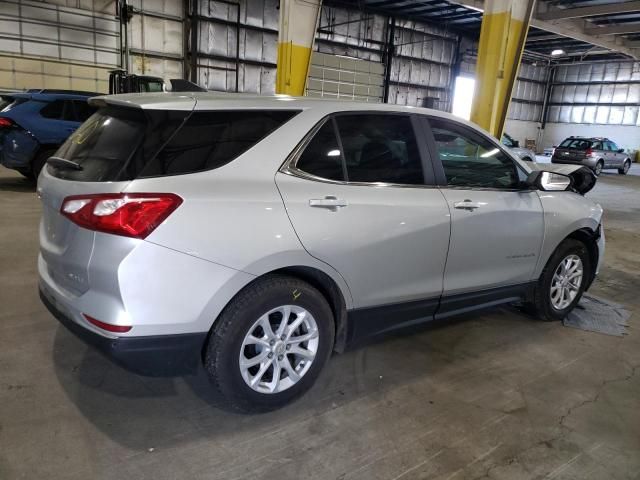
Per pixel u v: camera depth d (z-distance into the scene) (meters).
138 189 2.02
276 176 2.36
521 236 3.39
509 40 7.58
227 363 2.27
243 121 2.38
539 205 3.49
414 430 2.43
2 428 2.25
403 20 21.77
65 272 2.19
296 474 2.08
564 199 3.73
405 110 2.95
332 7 19.55
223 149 2.27
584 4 17.00
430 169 2.96
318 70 19.64
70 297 2.16
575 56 28.33
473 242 3.11
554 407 2.71
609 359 3.35
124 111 2.34
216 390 2.59
